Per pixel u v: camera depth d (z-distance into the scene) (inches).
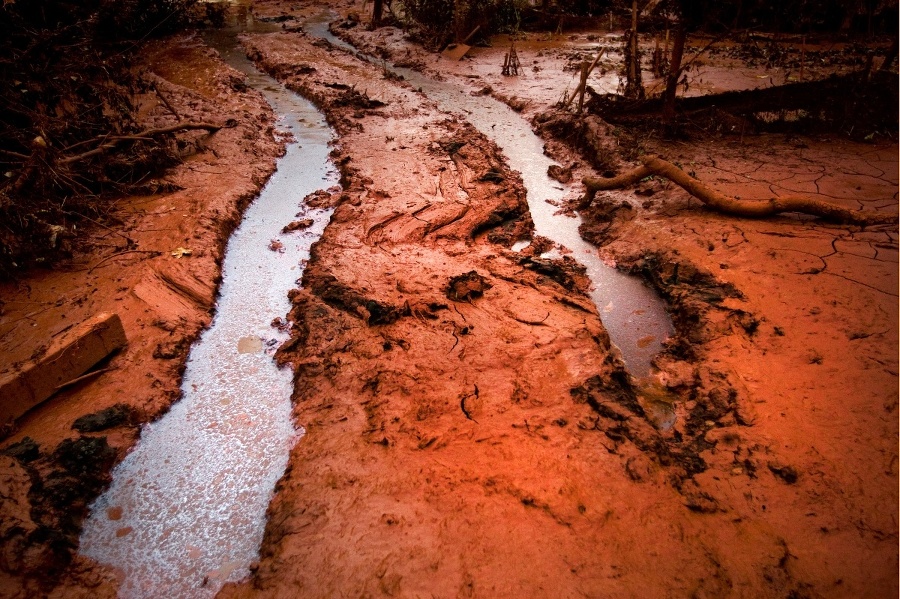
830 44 557.6
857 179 256.1
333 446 129.0
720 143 309.7
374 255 210.5
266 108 395.9
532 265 205.8
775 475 116.2
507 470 119.5
